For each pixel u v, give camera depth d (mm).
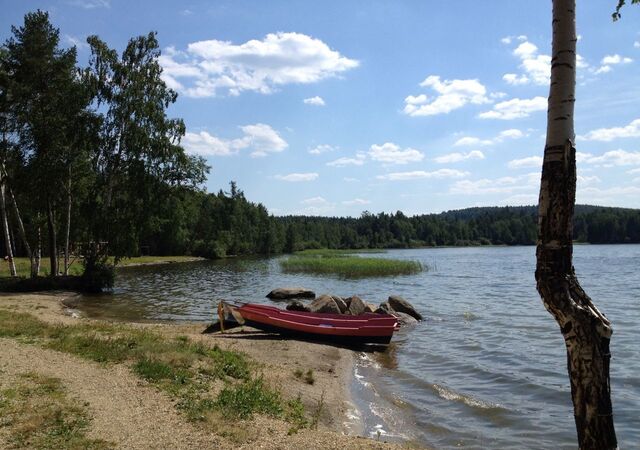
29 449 6055
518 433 9023
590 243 130000
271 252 105438
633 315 22922
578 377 4457
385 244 145250
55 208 32875
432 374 13320
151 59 32562
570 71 4578
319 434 7559
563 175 4539
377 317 16688
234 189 103812
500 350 16141
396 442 8453
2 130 29734
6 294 26906
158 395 8461
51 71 29688
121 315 22531
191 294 32000
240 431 7168
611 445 4355
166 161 32281
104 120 30875
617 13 4941
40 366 9625
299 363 13344
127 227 31609
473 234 161250
